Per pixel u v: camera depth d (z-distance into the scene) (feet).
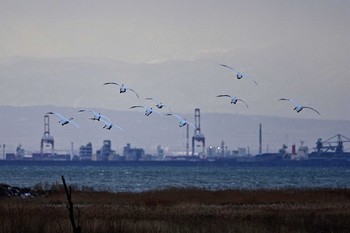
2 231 146.41
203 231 151.94
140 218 182.29
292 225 169.68
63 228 149.79
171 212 203.92
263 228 157.38
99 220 161.79
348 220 183.83
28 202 245.45
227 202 258.98
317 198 272.72
